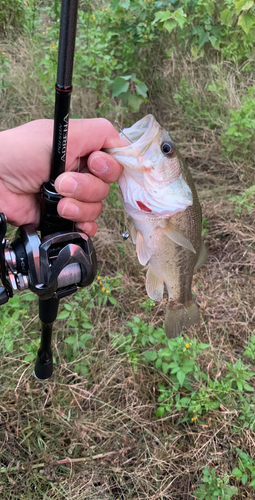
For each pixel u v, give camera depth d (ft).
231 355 2.80
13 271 1.24
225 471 2.30
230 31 4.38
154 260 1.73
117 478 2.24
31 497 2.10
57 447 2.29
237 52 4.52
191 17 4.36
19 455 2.20
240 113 3.75
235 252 3.43
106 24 4.08
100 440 2.38
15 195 1.51
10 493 2.08
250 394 2.64
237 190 3.84
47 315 1.57
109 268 3.23
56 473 2.20
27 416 2.32
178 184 1.50
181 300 1.97
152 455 2.33
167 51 4.41
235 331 2.97
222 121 4.13
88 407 2.48
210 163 4.07
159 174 1.46
